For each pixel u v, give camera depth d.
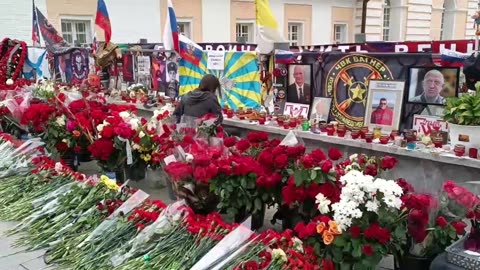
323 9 21.11
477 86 4.06
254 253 3.03
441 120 4.51
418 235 2.99
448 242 3.07
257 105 6.61
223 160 3.78
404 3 24.45
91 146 5.02
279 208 3.89
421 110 4.74
